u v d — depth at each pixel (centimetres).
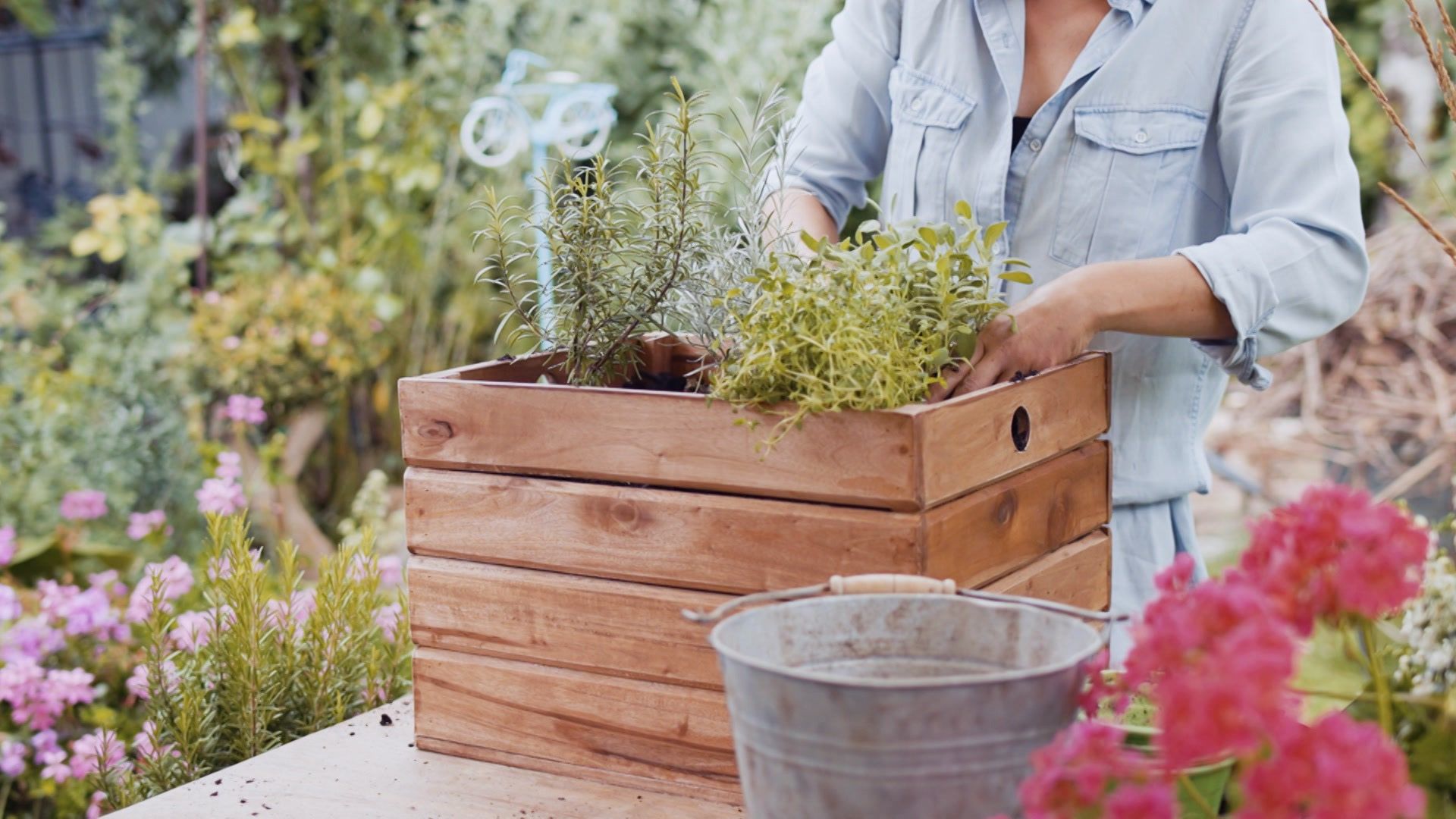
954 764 68
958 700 67
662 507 106
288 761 117
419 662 118
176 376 385
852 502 98
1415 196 404
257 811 106
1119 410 139
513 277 125
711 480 104
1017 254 143
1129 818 62
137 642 250
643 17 411
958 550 100
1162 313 117
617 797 108
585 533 110
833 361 98
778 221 125
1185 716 61
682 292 123
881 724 67
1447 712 81
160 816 105
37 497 337
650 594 107
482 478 114
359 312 413
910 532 96
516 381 125
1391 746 61
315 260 420
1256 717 60
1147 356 138
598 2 413
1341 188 125
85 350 379
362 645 163
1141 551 142
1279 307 121
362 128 418
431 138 423
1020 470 109
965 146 144
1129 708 95
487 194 125
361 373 421
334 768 115
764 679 70
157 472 368
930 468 96
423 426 116
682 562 106
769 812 73
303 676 155
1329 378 329
